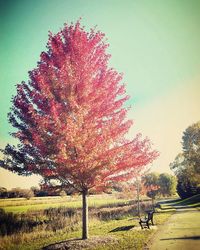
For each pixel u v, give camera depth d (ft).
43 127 32.09
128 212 80.38
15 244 39.93
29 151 34.40
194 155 141.90
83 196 35.70
